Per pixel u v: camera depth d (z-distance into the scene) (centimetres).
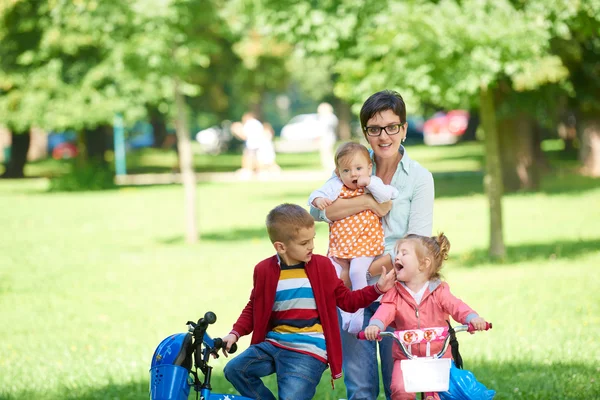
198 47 2112
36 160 6147
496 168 1731
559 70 1786
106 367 989
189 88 2208
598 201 2575
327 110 4869
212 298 1426
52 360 1030
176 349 565
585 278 1421
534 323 1127
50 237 2316
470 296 1322
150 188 3934
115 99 3544
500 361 957
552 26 1526
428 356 579
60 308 1376
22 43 3525
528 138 2998
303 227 586
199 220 2656
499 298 1295
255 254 1919
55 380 937
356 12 2184
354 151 627
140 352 1058
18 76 3547
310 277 596
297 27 2269
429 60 1463
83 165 4059
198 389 570
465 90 1477
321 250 1925
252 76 6000
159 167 5453
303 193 3388
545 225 2150
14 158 4803
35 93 3512
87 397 873
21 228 2530
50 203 3306
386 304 609
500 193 1730
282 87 6581
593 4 1474
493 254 1730
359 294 593
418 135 7562
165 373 554
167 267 1775
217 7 2136
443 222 2336
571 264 1574
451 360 560
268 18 2281
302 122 8775
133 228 2494
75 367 992
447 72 1470
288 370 587
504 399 816
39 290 1541
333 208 634
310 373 588
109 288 1551
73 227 2539
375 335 583
